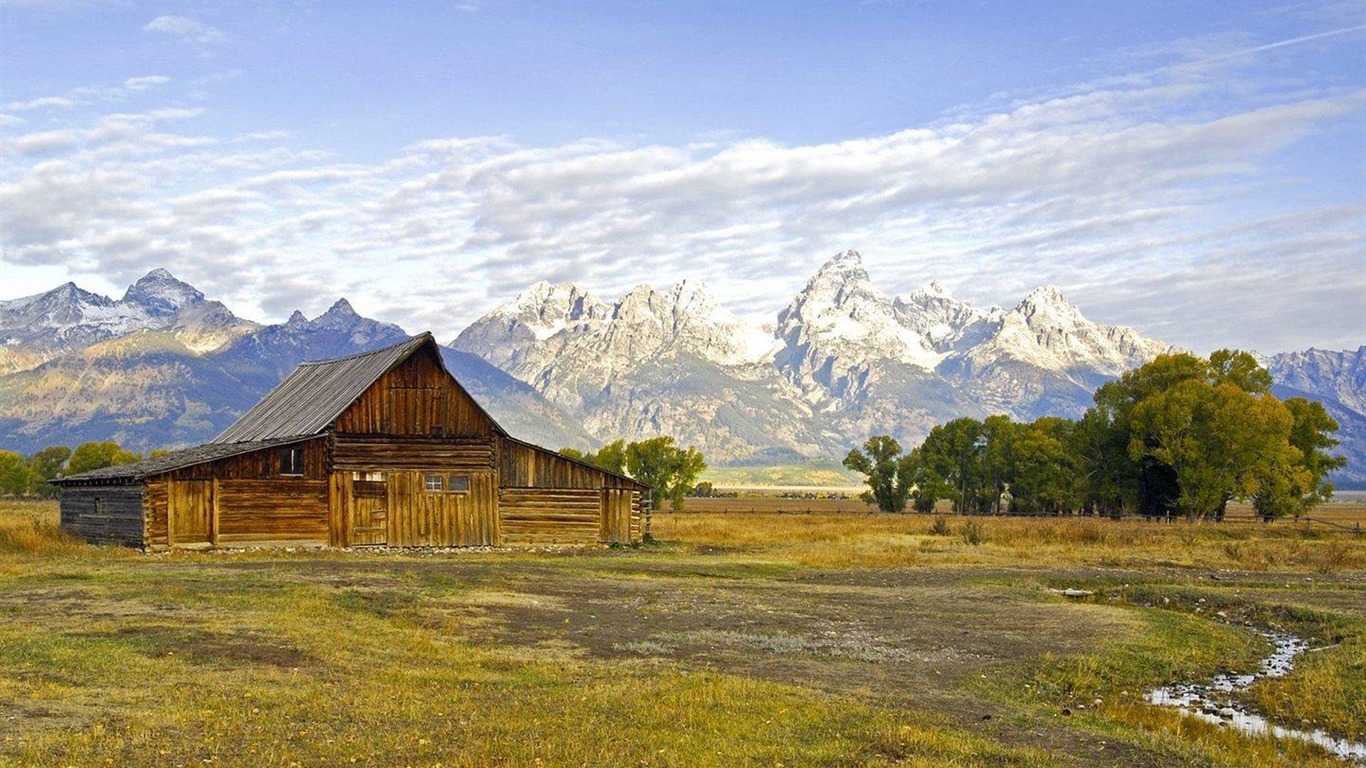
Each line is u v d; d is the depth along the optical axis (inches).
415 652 982.4
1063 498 4729.3
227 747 633.0
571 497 2418.8
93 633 964.0
